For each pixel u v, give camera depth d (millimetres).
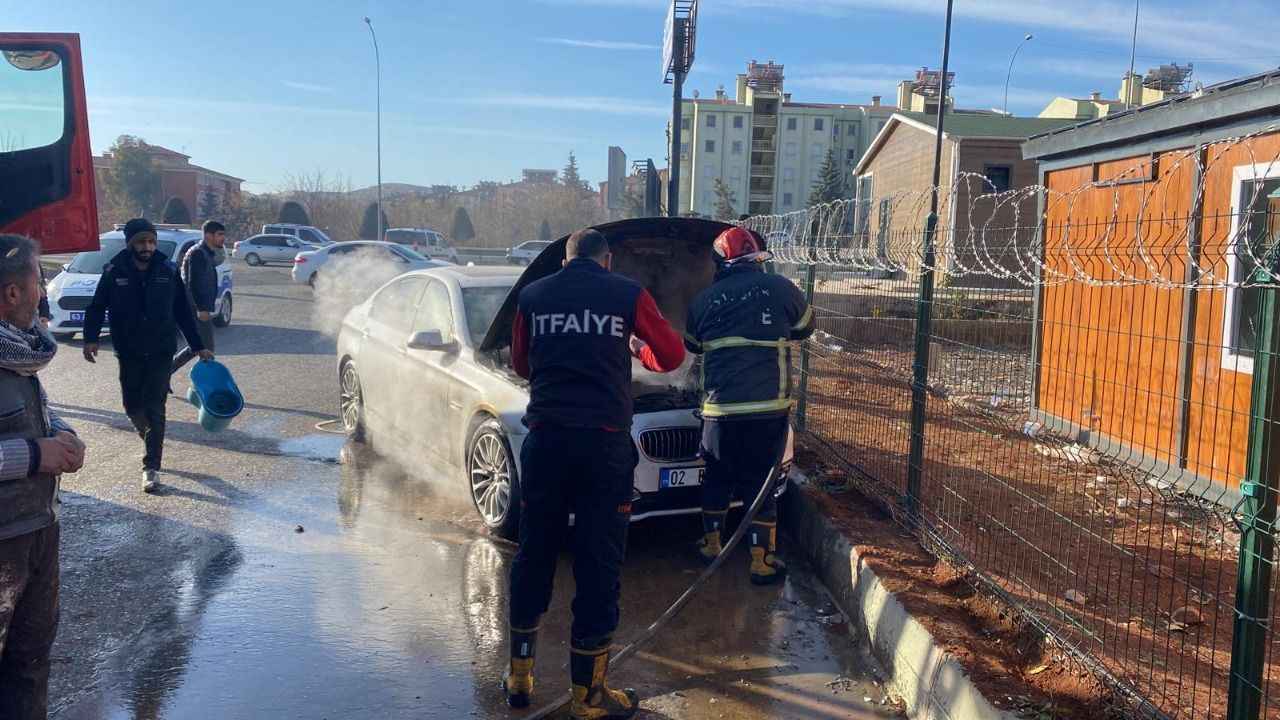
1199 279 3965
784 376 5383
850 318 6887
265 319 18812
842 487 6387
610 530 3938
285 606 4887
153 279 6609
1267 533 2744
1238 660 2822
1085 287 7496
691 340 5523
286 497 6715
